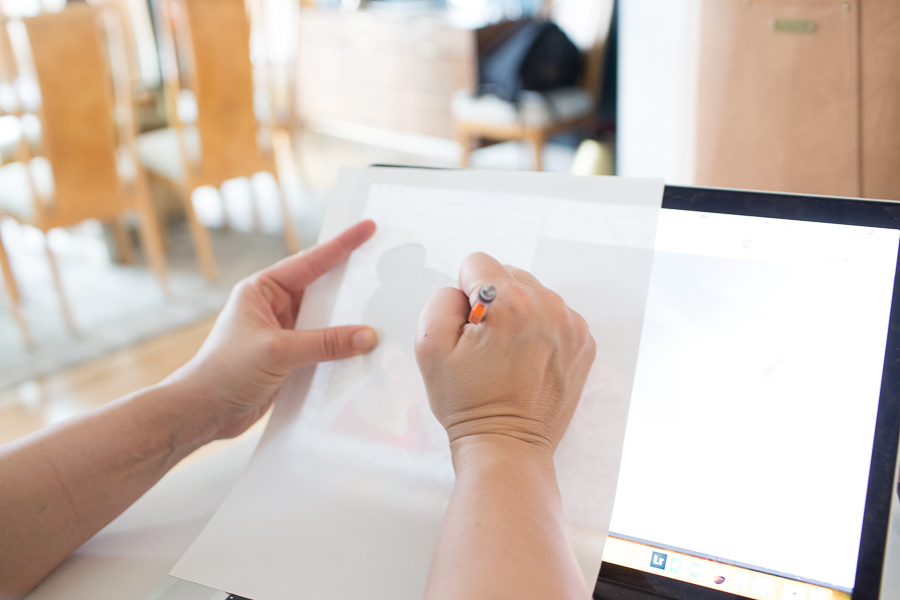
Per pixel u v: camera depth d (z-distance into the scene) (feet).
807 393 1.34
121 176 7.50
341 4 14.64
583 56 10.85
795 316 1.37
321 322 1.73
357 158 13.10
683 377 1.41
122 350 7.03
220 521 1.53
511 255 1.58
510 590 1.02
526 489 1.15
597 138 11.83
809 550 1.30
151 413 1.62
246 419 1.83
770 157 2.77
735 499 1.34
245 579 1.42
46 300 8.16
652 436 1.40
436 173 1.74
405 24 11.80
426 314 1.31
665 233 1.49
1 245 6.78
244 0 7.84
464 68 11.04
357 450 1.58
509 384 1.23
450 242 1.66
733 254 1.44
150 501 1.82
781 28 2.57
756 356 1.38
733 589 1.32
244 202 11.19
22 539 1.46
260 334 1.63
